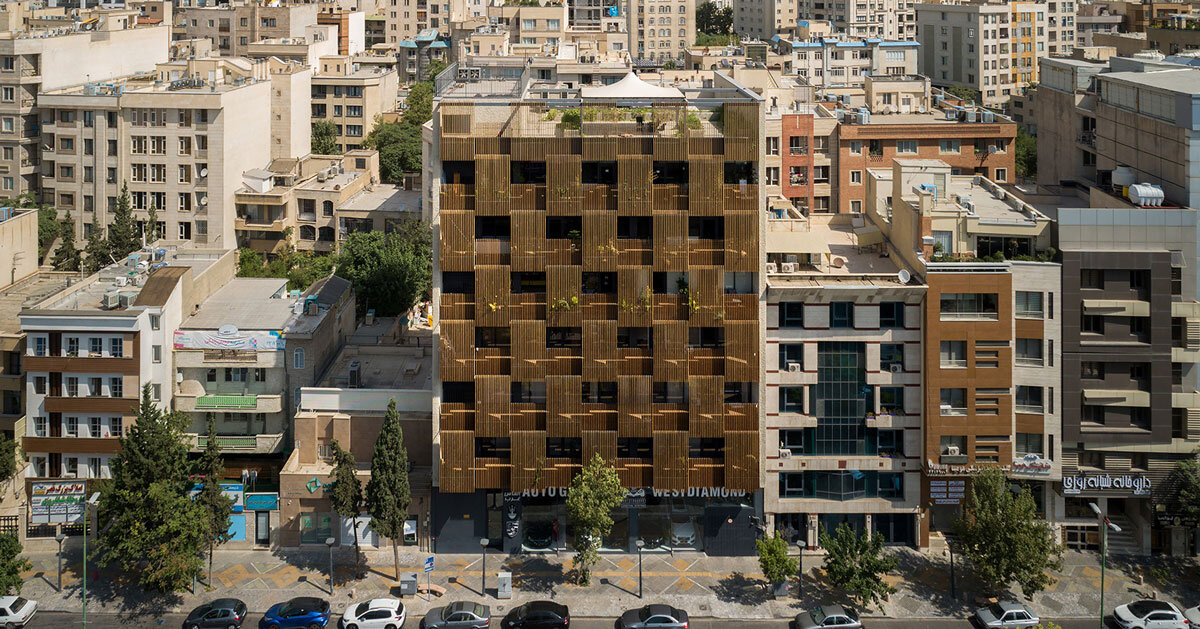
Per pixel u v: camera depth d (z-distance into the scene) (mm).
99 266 164500
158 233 188750
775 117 160125
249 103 197000
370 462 112625
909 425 107125
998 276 104062
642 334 106500
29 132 190500
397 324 136750
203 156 186500
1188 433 106812
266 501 109625
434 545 109125
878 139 161375
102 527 104938
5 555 100500
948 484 107125
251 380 118500
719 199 103812
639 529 110000
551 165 103312
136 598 102312
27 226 138000
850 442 107438
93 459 113125
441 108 103125
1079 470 106750
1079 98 133750
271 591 102812
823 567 102688
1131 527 111000
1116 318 106062
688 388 105562
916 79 196250
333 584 103812
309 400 113188
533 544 109438
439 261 104500
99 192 189000
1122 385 106625
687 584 104062
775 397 107000
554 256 104188
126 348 112125
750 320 104875
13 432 113250
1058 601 101875
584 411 105375
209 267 129625
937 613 99812
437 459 107812
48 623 98625
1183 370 107375
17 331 117875
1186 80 119438
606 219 103688
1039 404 106688
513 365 104812
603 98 107188
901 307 106062
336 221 191750
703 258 104625
